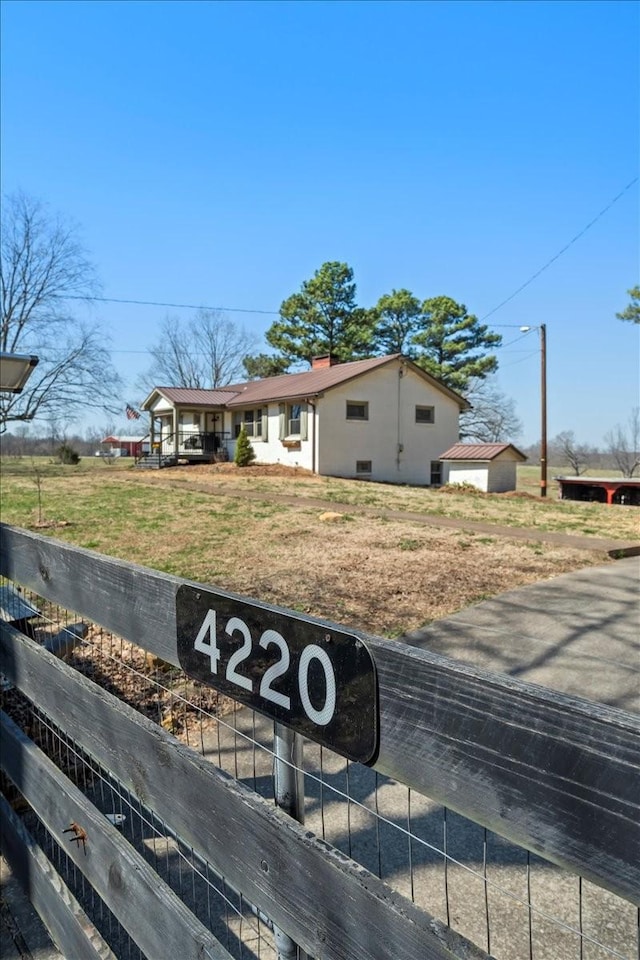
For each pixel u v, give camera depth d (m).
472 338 35.22
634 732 0.64
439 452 23.56
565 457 22.33
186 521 10.30
